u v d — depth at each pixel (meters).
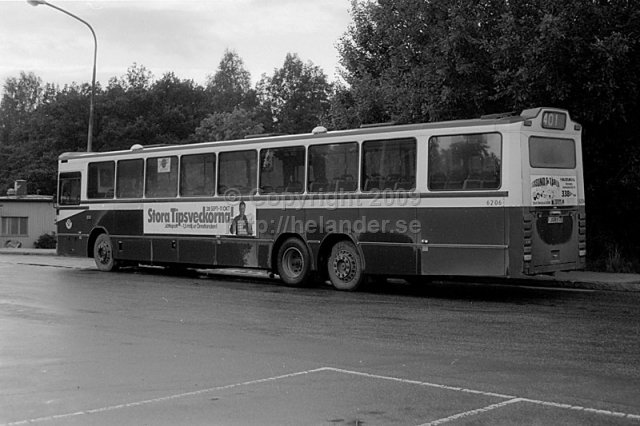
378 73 25.38
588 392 6.91
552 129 13.70
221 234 17.95
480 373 7.73
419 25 19.23
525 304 13.23
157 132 73.25
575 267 14.05
